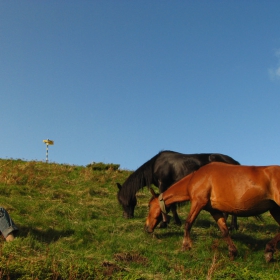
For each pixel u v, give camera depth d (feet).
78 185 45.75
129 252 25.93
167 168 34.55
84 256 24.21
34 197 38.75
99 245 27.58
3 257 19.67
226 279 19.74
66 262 21.03
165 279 21.49
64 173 50.70
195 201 26.30
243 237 31.09
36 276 18.45
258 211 24.93
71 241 27.76
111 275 20.65
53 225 31.09
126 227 31.89
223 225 26.48
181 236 30.40
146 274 22.03
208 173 26.23
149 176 35.42
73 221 32.96
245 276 20.10
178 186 27.94
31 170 48.80
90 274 19.76
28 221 30.68
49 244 26.63
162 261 24.38
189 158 34.27
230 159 33.78
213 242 28.02
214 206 25.89
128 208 35.32
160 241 29.27
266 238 31.48
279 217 25.93
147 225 29.32
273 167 24.56
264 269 24.13
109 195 43.73
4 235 24.91
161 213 28.94
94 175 50.26
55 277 19.02
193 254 26.27
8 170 48.26
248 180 24.62
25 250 23.12
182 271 22.80
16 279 18.38
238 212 25.20
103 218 35.14
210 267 23.30
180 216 38.06
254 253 26.66
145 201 42.93
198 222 34.96
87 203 38.55
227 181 25.26
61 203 37.35
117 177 51.98
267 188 24.20
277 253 25.77
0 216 25.12
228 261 25.07
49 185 43.93
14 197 37.35
